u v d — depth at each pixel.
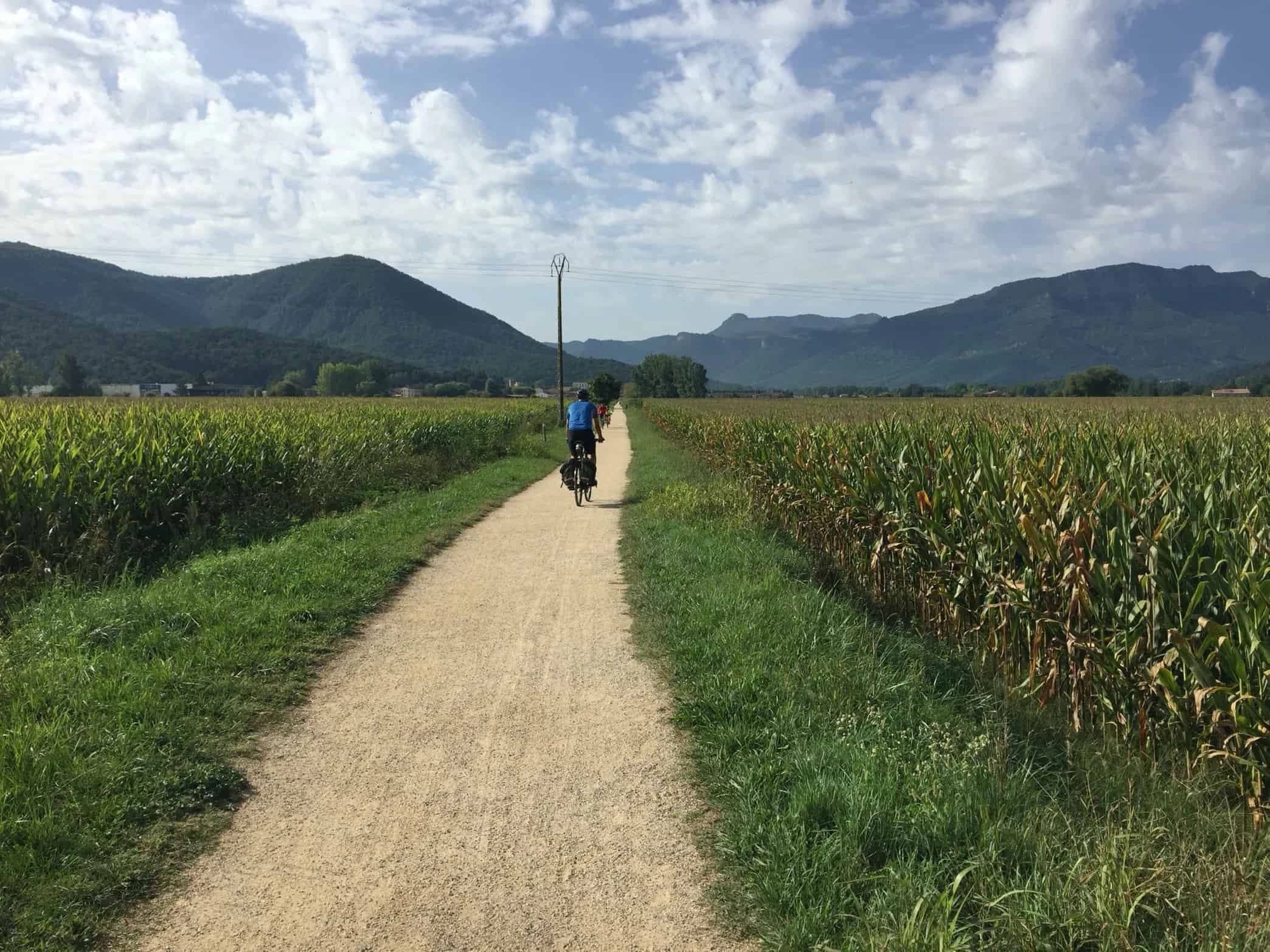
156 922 2.84
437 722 4.71
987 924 2.68
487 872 3.17
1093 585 4.39
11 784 3.46
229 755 4.20
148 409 16.53
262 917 2.88
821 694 4.72
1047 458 6.16
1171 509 4.65
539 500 15.28
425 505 13.16
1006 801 3.40
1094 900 2.63
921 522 6.64
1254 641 3.35
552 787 3.90
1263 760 3.41
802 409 29.53
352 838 3.44
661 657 5.86
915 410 21.11
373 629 6.64
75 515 8.08
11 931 2.70
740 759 4.02
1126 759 4.07
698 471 19.59
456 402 46.59
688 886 3.08
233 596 6.77
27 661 5.04
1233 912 2.59
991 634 5.55
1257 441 7.26
